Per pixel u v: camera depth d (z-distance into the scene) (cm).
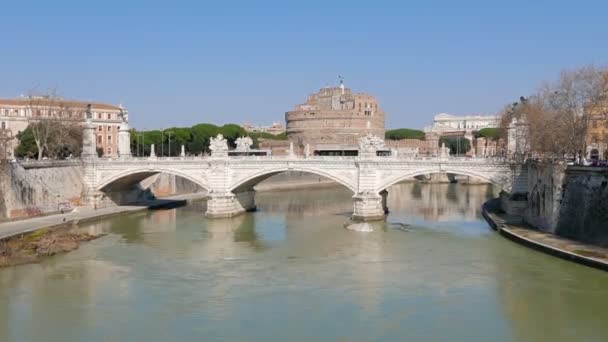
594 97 8375
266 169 10150
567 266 6062
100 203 11012
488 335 4366
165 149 17575
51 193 9938
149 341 4294
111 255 7069
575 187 7244
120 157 11600
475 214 10862
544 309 4872
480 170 9088
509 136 10544
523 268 6069
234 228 9156
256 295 5372
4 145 9081
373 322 4647
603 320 4622
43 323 4647
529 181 8788
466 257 6725
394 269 6262
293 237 8306
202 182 10381
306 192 16200
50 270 6291
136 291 5512
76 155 13012
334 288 5578
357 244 7694
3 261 6475
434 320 4675
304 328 4531
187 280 5897
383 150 12425
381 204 9875
